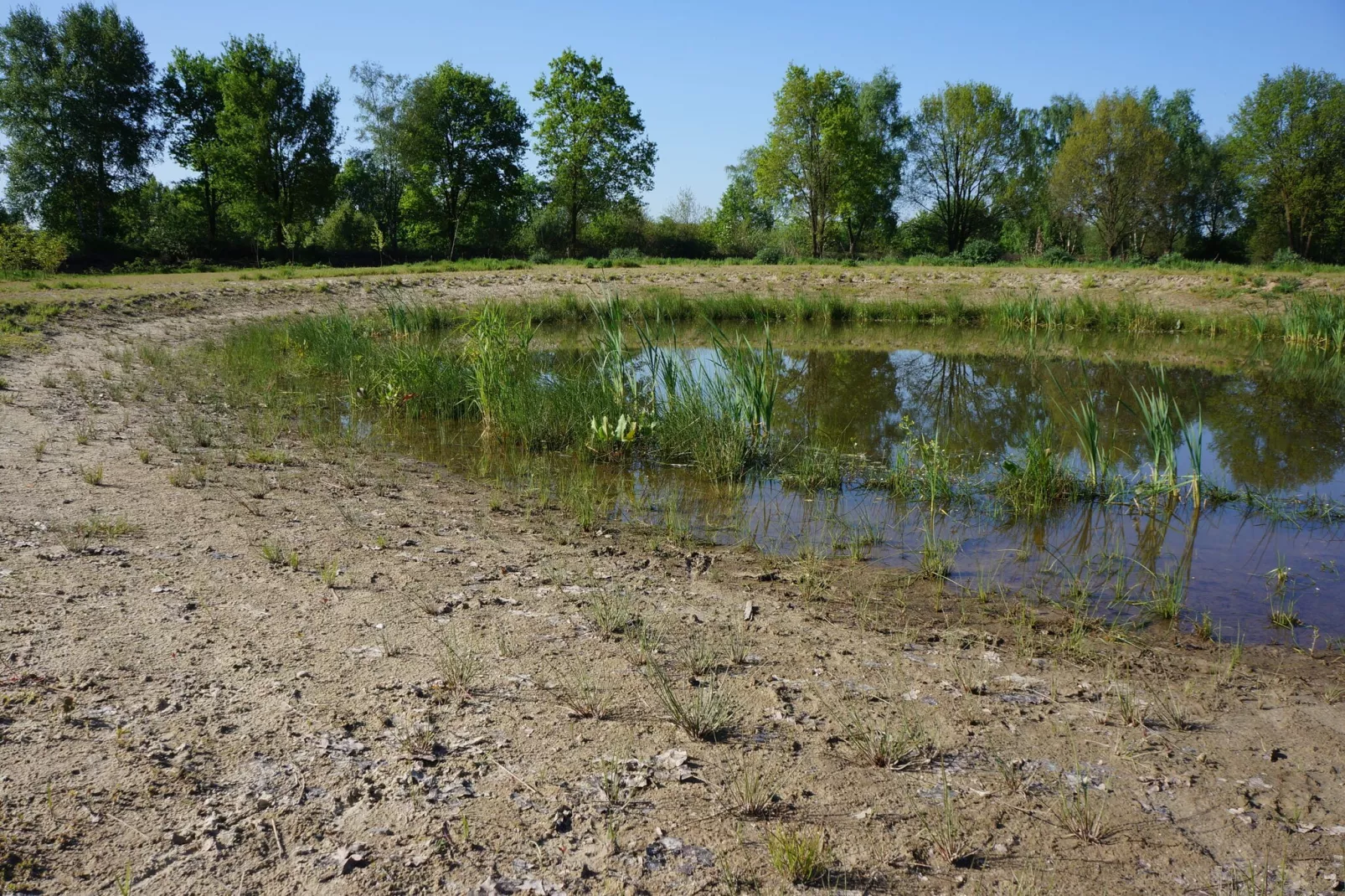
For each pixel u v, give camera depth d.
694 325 20.62
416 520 6.02
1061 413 11.21
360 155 58.78
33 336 13.32
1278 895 2.48
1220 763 3.27
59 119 40.09
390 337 15.59
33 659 3.42
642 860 2.52
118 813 2.56
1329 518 6.98
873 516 6.87
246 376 11.63
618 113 44.25
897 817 2.79
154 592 4.21
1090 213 48.72
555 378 10.45
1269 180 47.34
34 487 5.85
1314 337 18.77
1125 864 2.61
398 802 2.72
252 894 2.29
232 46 42.84
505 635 4.05
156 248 41.75
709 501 7.20
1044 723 3.52
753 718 3.41
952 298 22.72
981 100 52.75
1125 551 6.21
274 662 3.59
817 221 49.56
